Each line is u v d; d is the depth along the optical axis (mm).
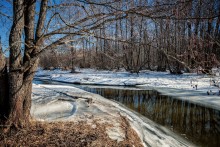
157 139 5875
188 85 16547
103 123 5668
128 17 3051
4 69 4090
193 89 15141
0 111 4102
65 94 9844
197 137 6605
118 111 7773
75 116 6047
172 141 6020
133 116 7945
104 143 4277
